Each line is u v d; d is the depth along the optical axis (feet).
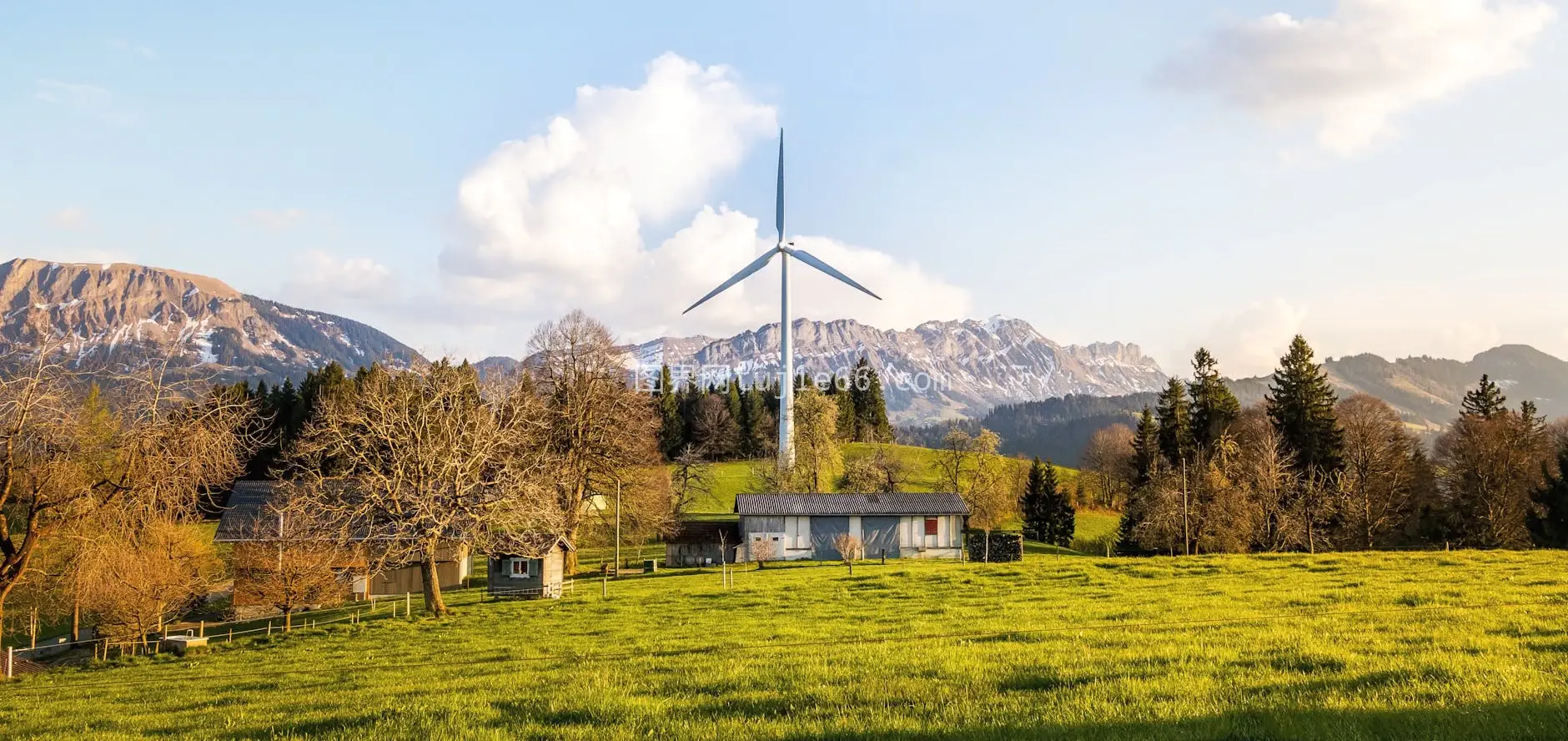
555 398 214.90
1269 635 69.97
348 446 162.71
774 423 549.95
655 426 237.86
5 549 109.19
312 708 61.72
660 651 85.87
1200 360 323.16
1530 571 126.93
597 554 274.57
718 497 401.70
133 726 61.11
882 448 467.11
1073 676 54.34
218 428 123.03
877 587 143.43
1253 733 37.68
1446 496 296.92
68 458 111.34
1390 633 69.31
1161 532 240.53
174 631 160.35
